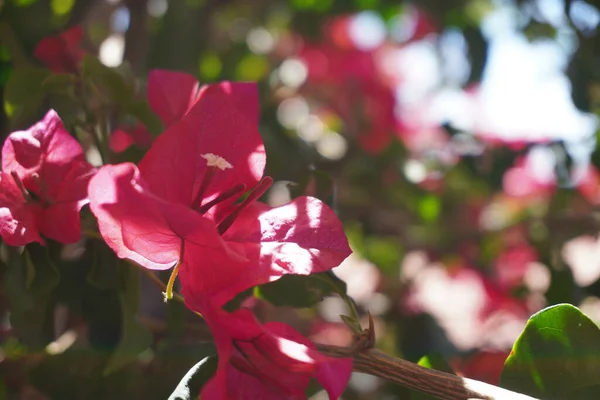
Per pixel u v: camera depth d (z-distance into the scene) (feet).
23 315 1.22
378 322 2.52
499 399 0.95
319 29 2.76
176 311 1.28
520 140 2.35
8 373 1.28
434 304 2.84
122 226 0.96
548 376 1.04
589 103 1.84
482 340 2.63
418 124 2.87
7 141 1.06
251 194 1.01
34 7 1.51
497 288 2.74
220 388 0.92
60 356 1.28
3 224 1.04
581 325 1.03
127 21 1.88
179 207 0.93
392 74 2.98
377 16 2.96
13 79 1.26
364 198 2.65
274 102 1.86
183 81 1.14
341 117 2.93
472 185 2.74
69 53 1.52
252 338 0.95
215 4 2.34
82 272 1.28
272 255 0.98
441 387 0.97
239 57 2.78
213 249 0.96
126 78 1.30
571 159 2.13
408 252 2.81
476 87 2.49
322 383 0.94
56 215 1.05
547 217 2.20
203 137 1.02
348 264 2.91
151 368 1.29
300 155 1.80
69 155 1.06
